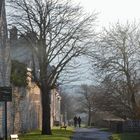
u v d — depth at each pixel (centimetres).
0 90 2452
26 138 3638
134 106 5431
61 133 4731
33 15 4288
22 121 4716
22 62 4625
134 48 5462
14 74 4259
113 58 5341
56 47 4359
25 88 4744
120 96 5616
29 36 4309
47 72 4434
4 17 3666
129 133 5197
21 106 4616
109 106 5753
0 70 3497
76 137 4288
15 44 4406
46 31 4306
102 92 5819
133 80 5428
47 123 4409
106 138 4206
